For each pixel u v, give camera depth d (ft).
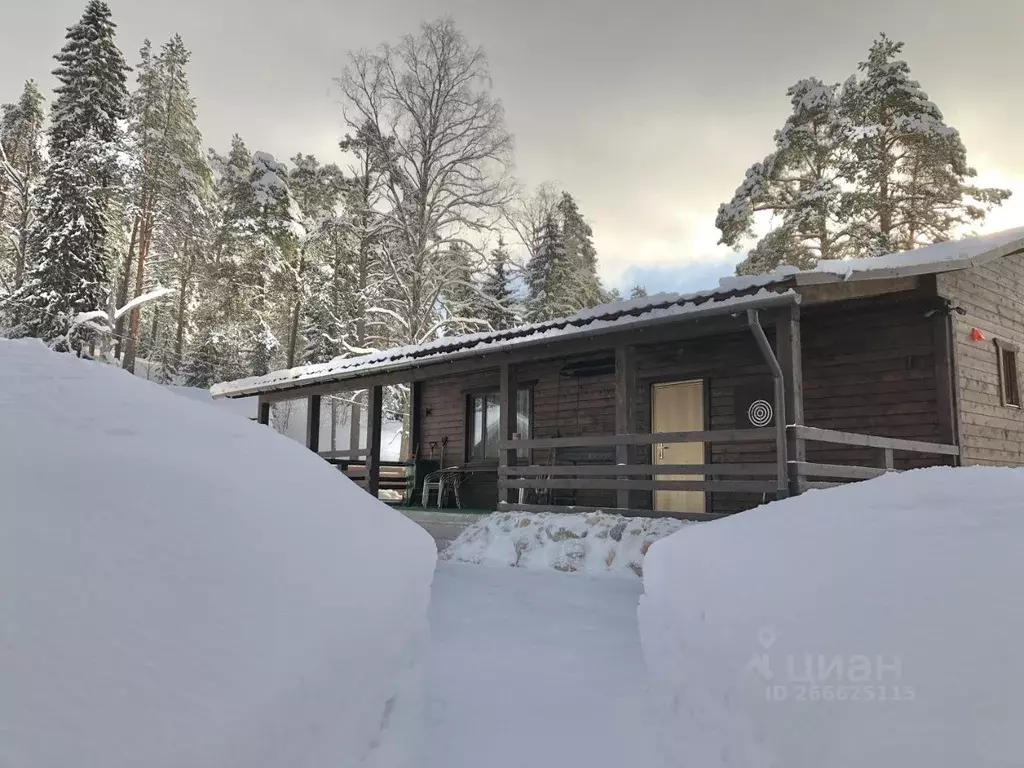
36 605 4.99
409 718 9.14
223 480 8.44
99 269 75.87
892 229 67.31
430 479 41.52
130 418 9.23
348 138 78.84
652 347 33.40
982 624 6.49
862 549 9.45
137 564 6.04
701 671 9.58
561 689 11.93
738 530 13.96
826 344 28.84
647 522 23.89
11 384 9.08
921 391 26.58
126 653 5.08
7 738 4.03
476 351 30.76
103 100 78.23
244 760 5.07
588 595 19.33
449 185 76.74
